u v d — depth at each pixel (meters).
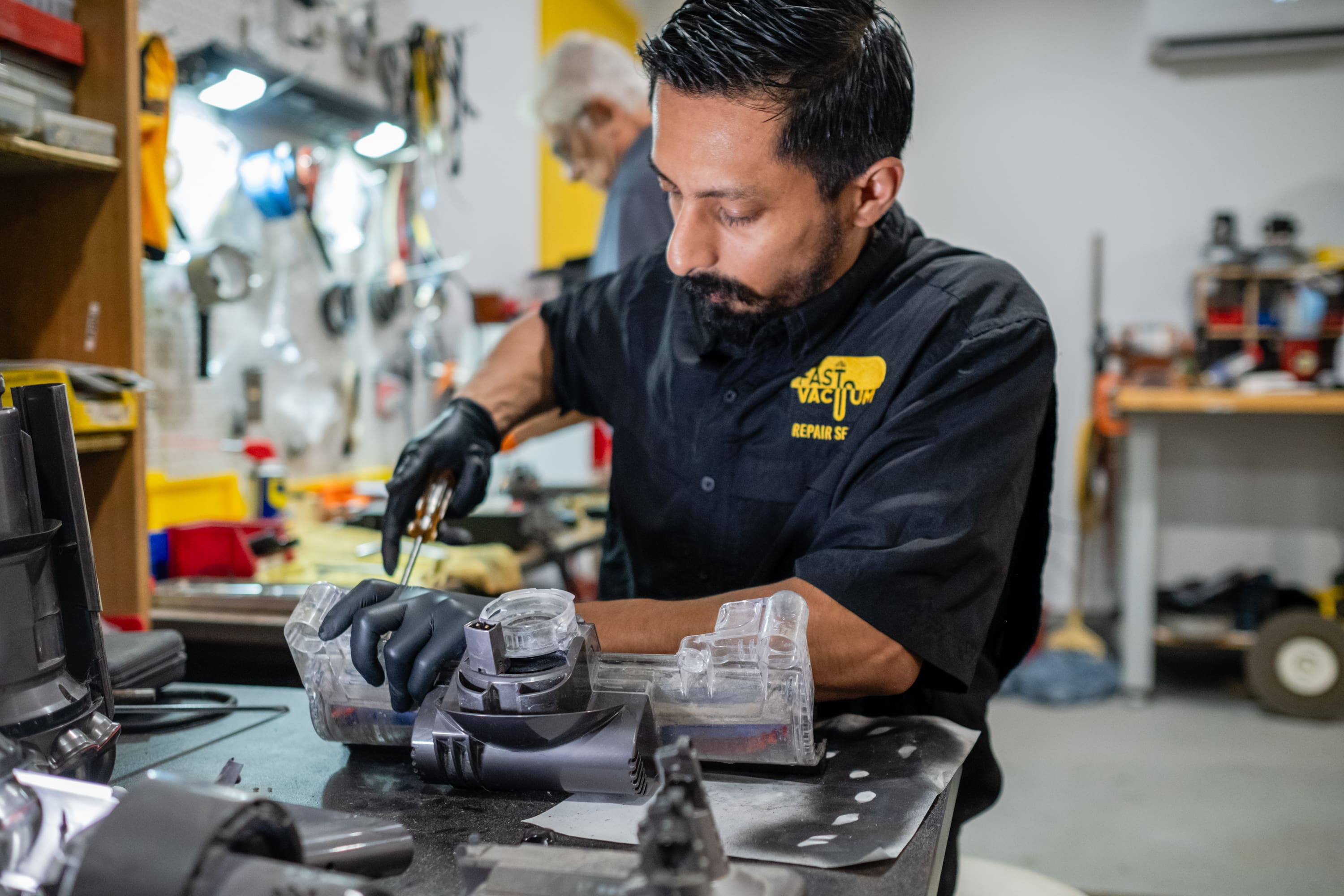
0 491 0.57
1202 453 4.49
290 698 0.94
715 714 0.71
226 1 2.27
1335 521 4.39
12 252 1.53
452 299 3.35
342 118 2.54
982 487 0.82
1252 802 2.74
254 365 2.41
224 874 0.42
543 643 0.67
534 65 4.04
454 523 2.13
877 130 0.83
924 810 0.65
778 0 0.78
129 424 1.46
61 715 0.60
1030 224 4.75
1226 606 3.73
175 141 2.04
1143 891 2.25
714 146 0.81
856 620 0.78
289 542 1.90
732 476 1.02
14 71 1.33
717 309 0.95
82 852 0.42
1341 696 3.39
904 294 0.96
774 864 0.57
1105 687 3.69
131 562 1.49
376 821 0.56
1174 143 4.56
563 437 4.28
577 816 0.64
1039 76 4.69
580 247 4.71
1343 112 4.37
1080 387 4.74
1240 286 4.32
